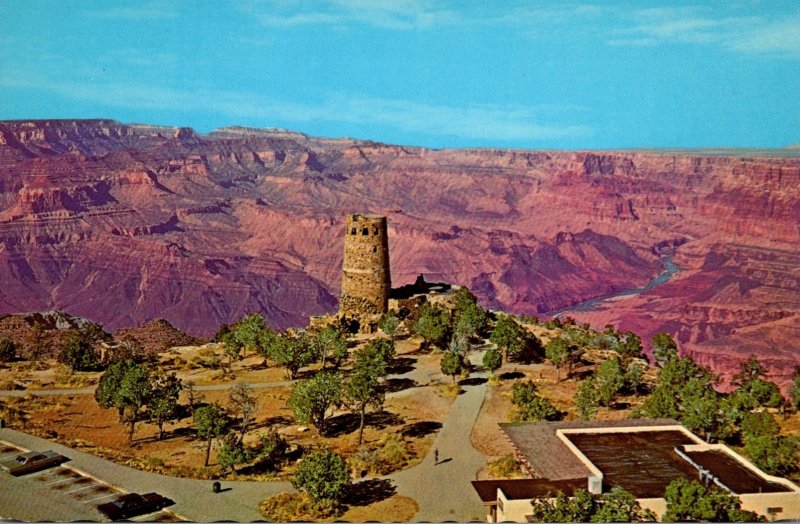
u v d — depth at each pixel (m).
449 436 95.25
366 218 145.75
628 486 70.88
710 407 91.88
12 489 78.50
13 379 121.19
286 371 122.94
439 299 151.62
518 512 67.88
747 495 67.88
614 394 112.94
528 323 176.25
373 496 79.06
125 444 94.19
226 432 89.31
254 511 75.38
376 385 97.50
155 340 167.25
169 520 72.94
